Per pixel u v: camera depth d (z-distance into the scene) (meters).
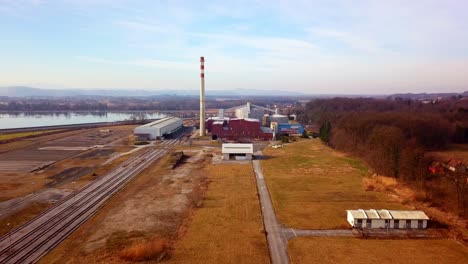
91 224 41.66
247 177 65.88
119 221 42.69
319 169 73.44
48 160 81.25
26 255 33.41
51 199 51.22
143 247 33.81
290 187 58.91
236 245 35.97
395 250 35.16
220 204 49.56
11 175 66.00
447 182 57.41
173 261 32.47
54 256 33.28
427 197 52.34
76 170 70.69
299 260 32.91
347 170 72.56
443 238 38.22
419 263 32.34
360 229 40.44
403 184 60.31
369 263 32.38
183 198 52.25
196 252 34.31
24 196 52.59
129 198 52.06
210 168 73.81
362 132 94.62
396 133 79.19
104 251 34.34
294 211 46.78
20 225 41.06
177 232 39.31
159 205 48.88
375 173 68.69
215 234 38.81
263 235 38.59
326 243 36.78
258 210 47.06
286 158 86.06
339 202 50.78
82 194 53.81
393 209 47.66
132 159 83.00
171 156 84.69
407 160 63.72
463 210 45.69
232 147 87.44
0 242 36.41
